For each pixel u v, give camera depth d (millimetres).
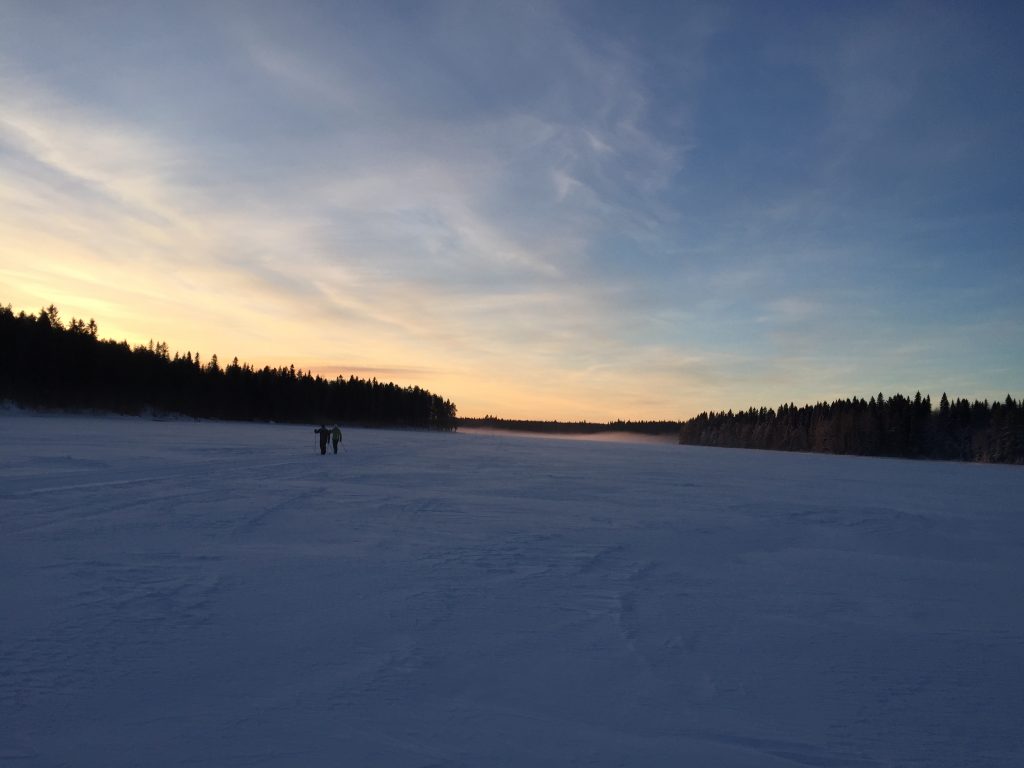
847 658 4898
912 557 9180
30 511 9781
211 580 6363
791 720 3818
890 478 27984
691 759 3322
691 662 4715
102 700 3727
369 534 9195
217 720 3537
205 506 10977
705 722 3758
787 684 4359
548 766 3199
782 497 16922
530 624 5434
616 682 4301
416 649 4742
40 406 64688
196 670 4199
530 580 6941
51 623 4953
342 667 4352
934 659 4926
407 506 12211
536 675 4363
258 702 3777
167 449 24391
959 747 3547
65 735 3324
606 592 6582
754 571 7906
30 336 67375
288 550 7895
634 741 3496
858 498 17516
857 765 3324
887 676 4551
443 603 5930
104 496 11570
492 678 4277
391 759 3201
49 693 3787
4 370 63406
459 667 4438
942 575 8008
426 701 3891
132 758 3127
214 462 19781
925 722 3842
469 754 3285
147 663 4277
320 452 26484
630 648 4961
